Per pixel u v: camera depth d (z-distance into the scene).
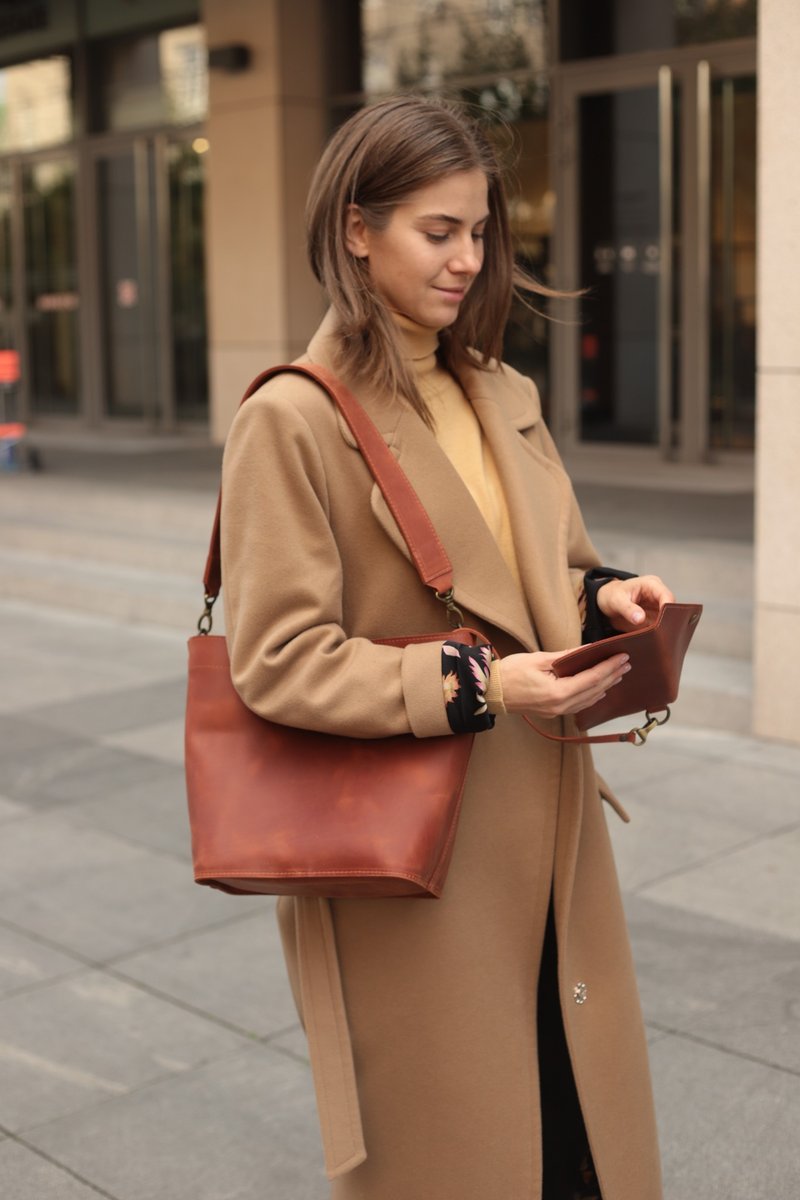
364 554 1.71
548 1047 1.91
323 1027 1.74
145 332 14.83
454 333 1.86
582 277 10.81
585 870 1.86
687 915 3.82
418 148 1.64
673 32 10.09
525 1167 1.74
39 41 15.13
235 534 1.66
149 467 11.70
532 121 10.96
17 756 5.60
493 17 11.09
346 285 1.68
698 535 7.35
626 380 10.70
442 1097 1.71
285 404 1.66
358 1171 1.78
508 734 1.77
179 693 6.60
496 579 1.72
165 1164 2.72
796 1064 3.01
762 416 5.15
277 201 12.05
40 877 4.29
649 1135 1.87
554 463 1.94
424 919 1.71
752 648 6.00
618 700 1.69
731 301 10.14
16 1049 3.19
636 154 10.38
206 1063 3.11
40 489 10.32
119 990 3.48
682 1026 3.18
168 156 14.24
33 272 15.88
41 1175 2.69
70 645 7.72
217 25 12.24
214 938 3.80
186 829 4.71
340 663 1.61
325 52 12.12
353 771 1.63
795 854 4.27
